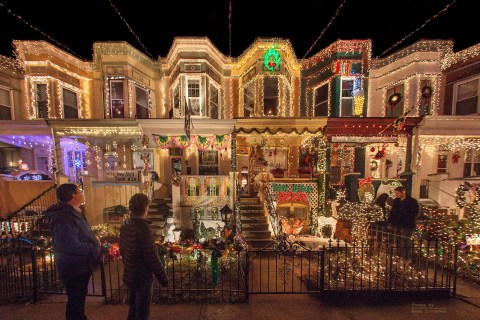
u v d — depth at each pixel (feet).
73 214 10.33
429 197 33.58
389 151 38.22
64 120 31.19
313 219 32.04
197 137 31.91
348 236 27.68
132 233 9.72
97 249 10.97
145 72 40.65
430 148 38.32
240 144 39.83
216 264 16.70
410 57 36.32
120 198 31.55
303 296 15.19
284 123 31.32
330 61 38.73
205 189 30.22
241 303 14.38
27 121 31.01
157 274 9.77
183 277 18.37
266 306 14.07
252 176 39.99
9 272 16.12
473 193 25.41
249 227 28.27
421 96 35.70
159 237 26.68
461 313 13.37
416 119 30.99
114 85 37.68
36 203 30.55
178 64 37.24
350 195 31.19
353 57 37.78
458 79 35.35
